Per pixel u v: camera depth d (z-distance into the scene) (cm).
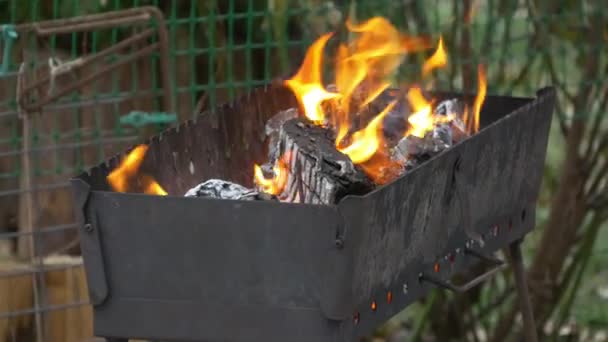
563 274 656
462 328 607
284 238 326
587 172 587
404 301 372
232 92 534
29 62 493
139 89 599
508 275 605
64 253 582
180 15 596
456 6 580
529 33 588
